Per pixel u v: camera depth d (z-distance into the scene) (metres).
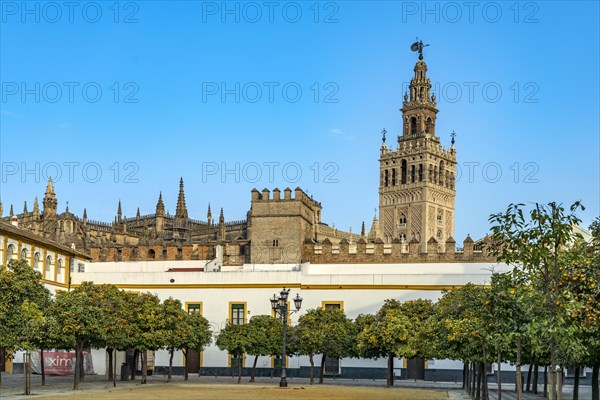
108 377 91.56
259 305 104.81
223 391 68.50
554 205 35.00
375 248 112.88
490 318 41.91
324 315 88.81
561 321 33.53
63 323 68.38
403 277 101.50
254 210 120.56
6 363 96.81
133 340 80.25
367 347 82.88
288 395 63.91
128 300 83.31
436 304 88.50
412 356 82.31
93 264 121.12
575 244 41.09
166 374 105.00
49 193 173.12
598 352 46.78
